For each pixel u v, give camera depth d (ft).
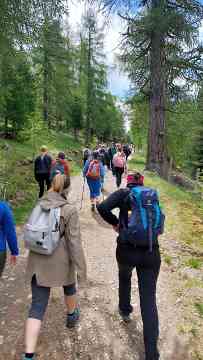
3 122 84.43
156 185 49.16
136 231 12.19
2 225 12.73
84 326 14.52
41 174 36.40
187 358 12.96
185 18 51.44
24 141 83.82
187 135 98.07
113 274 19.94
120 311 14.97
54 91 123.13
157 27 51.60
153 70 57.06
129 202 12.69
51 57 115.34
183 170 103.04
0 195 33.27
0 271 12.94
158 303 16.65
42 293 11.95
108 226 29.84
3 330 13.89
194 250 25.17
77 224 12.06
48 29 39.96
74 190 46.62
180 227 30.68
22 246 23.73
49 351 12.90
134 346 13.43
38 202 12.44
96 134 183.32
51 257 11.84
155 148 58.95
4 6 33.37
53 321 14.75
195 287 18.69
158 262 12.62
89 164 33.86
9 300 16.28
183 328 14.74
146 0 55.26
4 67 45.44
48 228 11.66
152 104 58.59
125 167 50.96
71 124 156.46
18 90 79.71
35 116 77.05
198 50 54.54
